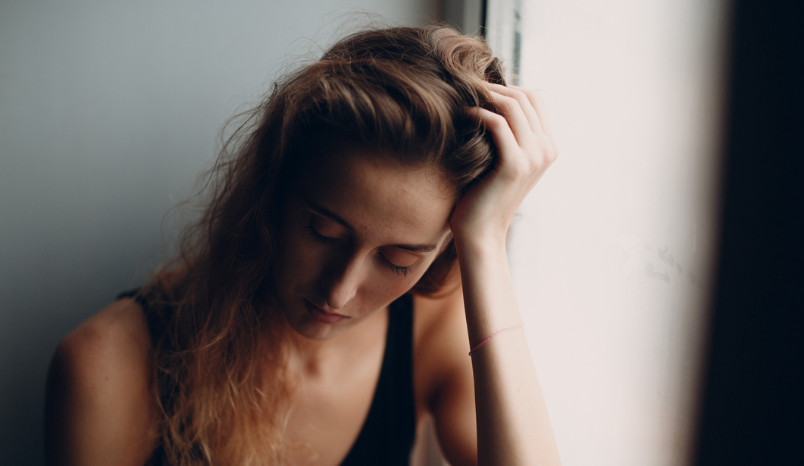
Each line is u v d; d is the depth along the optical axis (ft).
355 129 1.52
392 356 2.74
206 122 3.06
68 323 3.12
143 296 2.52
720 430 1.53
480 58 1.94
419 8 3.10
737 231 1.45
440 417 2.72
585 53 2.29
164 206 3.11
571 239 2.42
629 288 2.02
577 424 2.38
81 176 2.98
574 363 2.40
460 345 2.77
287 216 1.83
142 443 2.41
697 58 1.62
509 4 2.75
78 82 2.88
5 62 2.76
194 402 2.37
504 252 1.96
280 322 2.45
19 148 2.87
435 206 1.68
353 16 3.06
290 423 2.62
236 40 3.00
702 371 1.60
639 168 1.95
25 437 3.17
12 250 2.97
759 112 1.37
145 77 2.95
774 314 1.32
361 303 1.94
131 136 2.99
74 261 3.06
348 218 1.62
